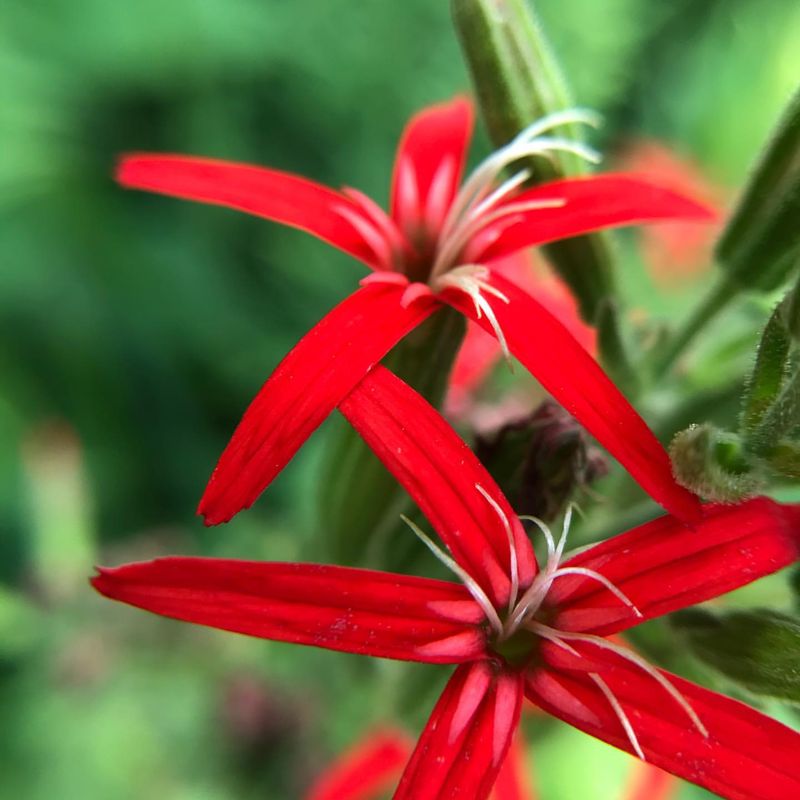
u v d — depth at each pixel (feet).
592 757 0.43
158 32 0.53
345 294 0.55
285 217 0.24
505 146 0.26
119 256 0.53
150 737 0.43
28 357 0.52
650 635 0.23
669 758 0.19
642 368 0.26
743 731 0.19
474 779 0.19
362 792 0.31
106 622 0.39
